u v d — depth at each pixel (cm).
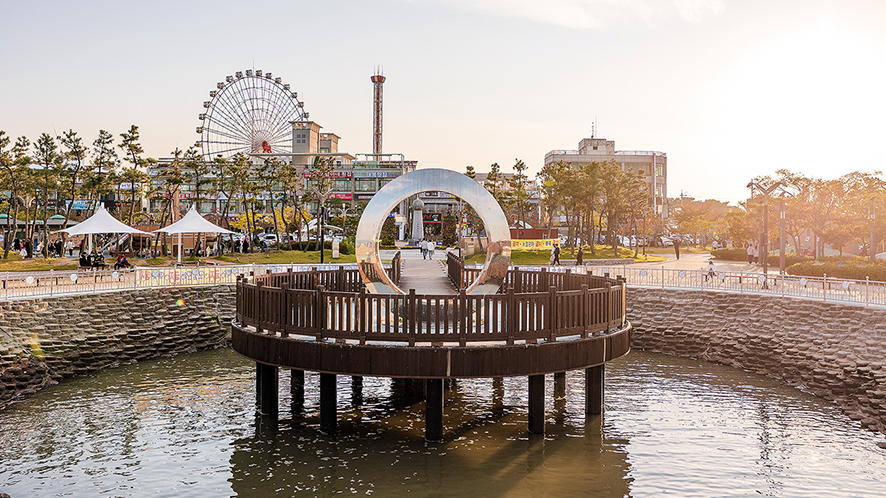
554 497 1288
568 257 5778
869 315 2186
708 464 1471
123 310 2595
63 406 1900
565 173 6906
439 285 2825
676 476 1401
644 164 14962
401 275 3428
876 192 4841
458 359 1353
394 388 2106
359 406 1902
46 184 4875
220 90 10344
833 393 2041
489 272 1675
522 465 1453
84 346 2361
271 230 8894
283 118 10425
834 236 5072
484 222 1670
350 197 12950
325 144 15325
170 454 1513
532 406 1611
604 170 7144
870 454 1538
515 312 1398
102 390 2084
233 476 1385
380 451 1528
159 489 1319
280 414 1822
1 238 6359
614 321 1599
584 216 7625
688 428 1727
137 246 5222
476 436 1641
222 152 10344
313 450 1536
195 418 1786
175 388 2112
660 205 14988
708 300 2822
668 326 2853
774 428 1730
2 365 2047
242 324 1647
